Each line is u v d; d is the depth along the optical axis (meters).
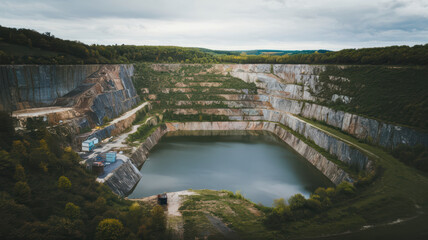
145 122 121.12
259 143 118.94
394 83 92.00
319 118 117.06
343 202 55.31
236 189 73.44
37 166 49.25
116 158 77.69
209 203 60.59
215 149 108.00
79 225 40.47
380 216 49.22
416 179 61.56
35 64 89.12
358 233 44.81
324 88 123.94
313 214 52.12
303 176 82.94
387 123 79.69
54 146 60.97
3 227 33.75
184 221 51.00
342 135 94.12
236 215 54.56
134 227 44.88
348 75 113.94
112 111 109.62
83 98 95.38
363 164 73.50
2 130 53.75
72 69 102.31
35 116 73.69
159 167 87.38
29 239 34.28
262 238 45.34
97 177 64.50
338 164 81.44
